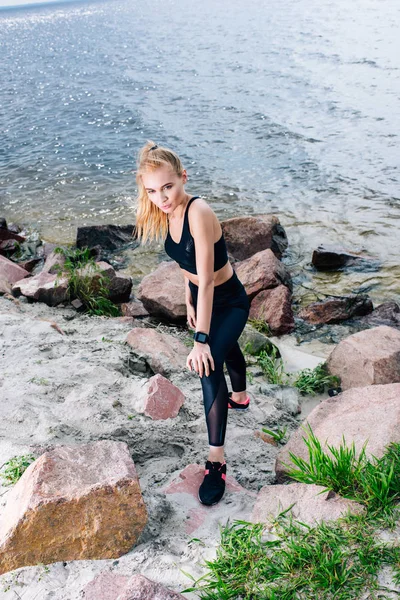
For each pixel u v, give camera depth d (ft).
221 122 55.67
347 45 93.09
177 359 16.69
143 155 9.88
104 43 164.04
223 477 10.52
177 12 258.37
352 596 7.60
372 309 22.06
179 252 10.61
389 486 9.08
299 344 20.20
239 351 12.69
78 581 8.32
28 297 22.45
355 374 16.25
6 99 83.61
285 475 11.12
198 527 9.60
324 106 56.70
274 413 14.79
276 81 72.23
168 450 12.59
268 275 22.21
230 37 129.59
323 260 26.14
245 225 27.55
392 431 10.12
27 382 13.99
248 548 8.55
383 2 158.71
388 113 51.83
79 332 19.01
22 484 9.43
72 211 36.04
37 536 8.49
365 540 8.30
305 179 38.06
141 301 22.12
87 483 9.04
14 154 51.06
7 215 36.01
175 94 72.95
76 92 84.17
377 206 32.71
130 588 7.59
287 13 164.45
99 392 13.66
